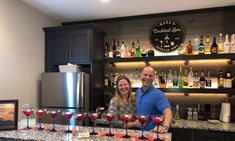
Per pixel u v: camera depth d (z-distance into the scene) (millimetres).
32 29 3699
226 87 3459
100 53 4062
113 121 2359
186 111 3803
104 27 4344
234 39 3449
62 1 3428
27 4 3562
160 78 3811
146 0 3373
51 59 3963
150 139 1841
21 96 3422
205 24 3795
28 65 3592
